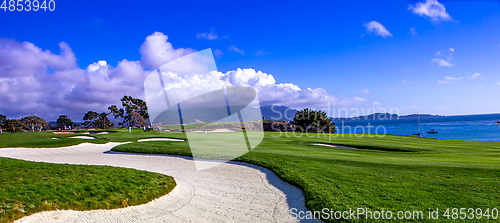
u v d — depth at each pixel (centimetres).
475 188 976
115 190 930
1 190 812
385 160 1589
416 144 2794
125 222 755
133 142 2561
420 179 1112
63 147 2250
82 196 847
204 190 1062
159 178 1120
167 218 789
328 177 1150
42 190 850
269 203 912
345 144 2647
